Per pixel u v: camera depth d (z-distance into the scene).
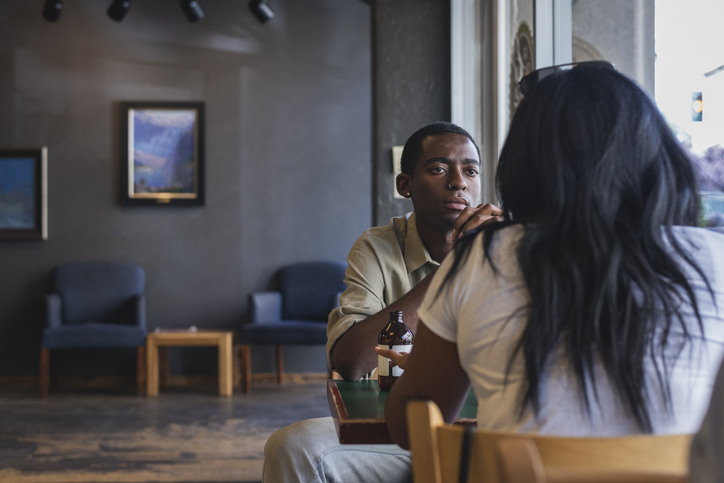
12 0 5.68
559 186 0.82
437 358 0.89
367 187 5.86
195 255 5.75
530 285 0.79
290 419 4.12
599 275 0.77
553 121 0.84
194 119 5.74
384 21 3.84
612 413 0.76
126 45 5.74
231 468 3.02
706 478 0.50
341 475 1.43
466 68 3.75
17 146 5.66
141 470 2.98
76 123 5.70
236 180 5.79
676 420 0.76
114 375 5.60
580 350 0.76
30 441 3.55
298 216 5.81
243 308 5.75
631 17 1.98
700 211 0.87
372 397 1.23
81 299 5.46
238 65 5.80
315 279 5.60
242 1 5.82
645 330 0.76
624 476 0.58
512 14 2.95
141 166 5.71
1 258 5.62
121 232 5.71
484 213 1.30
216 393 5.10
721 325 0.79
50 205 5.68
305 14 5.85
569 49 2.39
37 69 5.69
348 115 5.86
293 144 5.83
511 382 0.79
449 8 3.84
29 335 5.59
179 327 5.71
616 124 0.82
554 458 0.62
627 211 0.82
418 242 1.65
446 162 1.61
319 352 5.71
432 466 0.68
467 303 0.84
